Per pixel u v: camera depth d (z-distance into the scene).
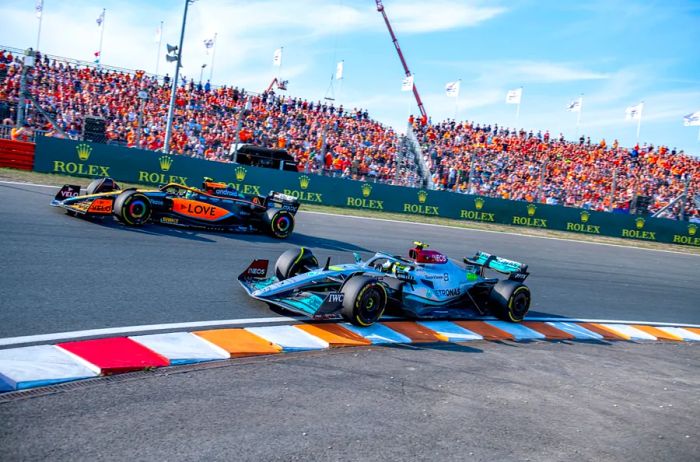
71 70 26.95
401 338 8.62
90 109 24.47
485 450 5.32
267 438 4.91
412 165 29.27
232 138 26.44
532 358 8.76
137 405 5.19
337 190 24.73
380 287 8.81
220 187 14.95
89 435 4.56
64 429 4.60
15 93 23.11
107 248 11.21
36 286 8.32
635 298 15.30
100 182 13.98
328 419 5.46
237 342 7.29
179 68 22.69
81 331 6.85
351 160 28.55
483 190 30.20
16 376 5.36
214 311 8.56
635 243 28.00
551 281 15.52
